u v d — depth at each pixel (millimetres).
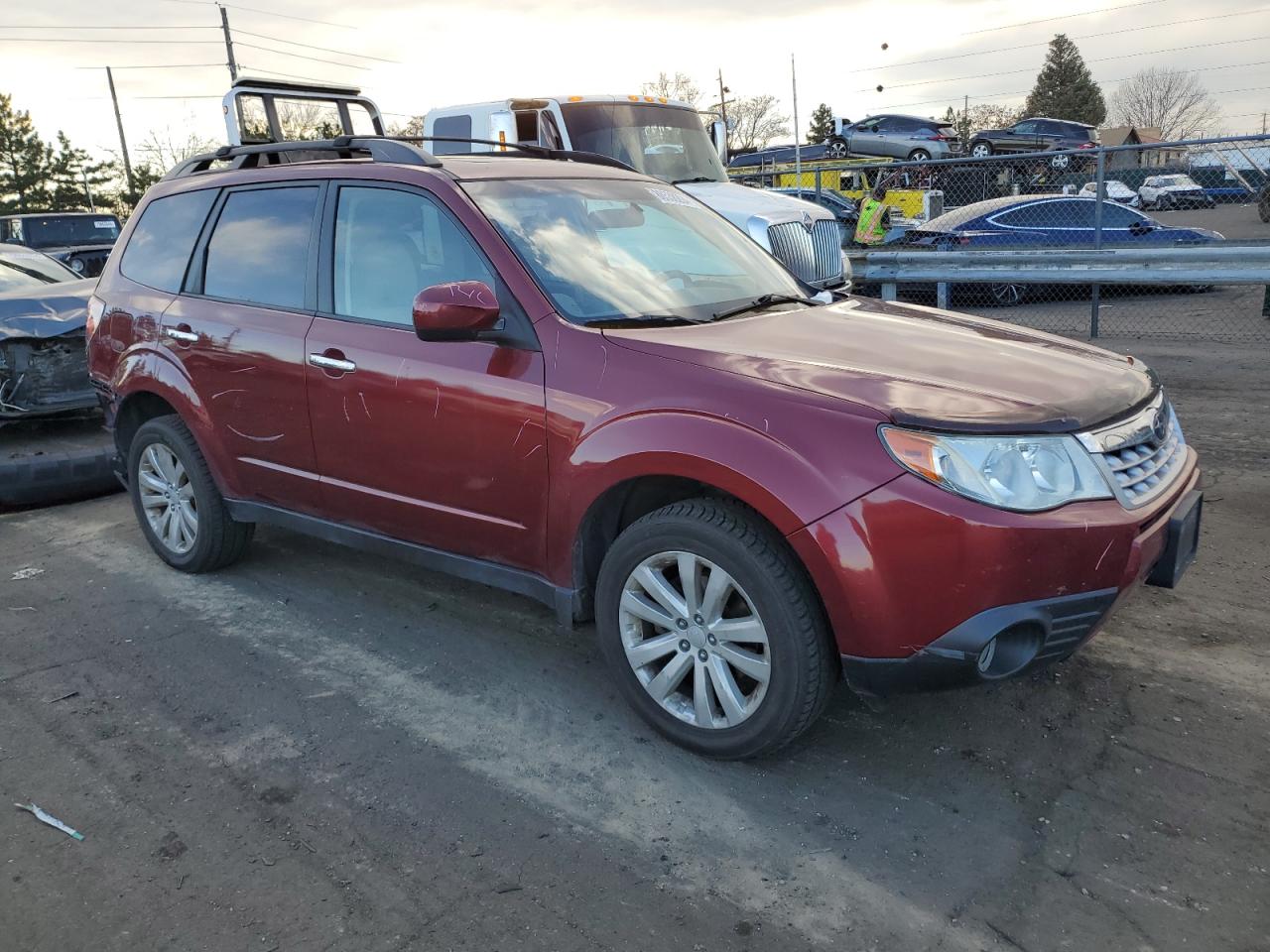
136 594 4613
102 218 21531
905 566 2631
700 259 4004
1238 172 10969
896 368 3023
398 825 2840
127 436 5031
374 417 3686
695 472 2873
